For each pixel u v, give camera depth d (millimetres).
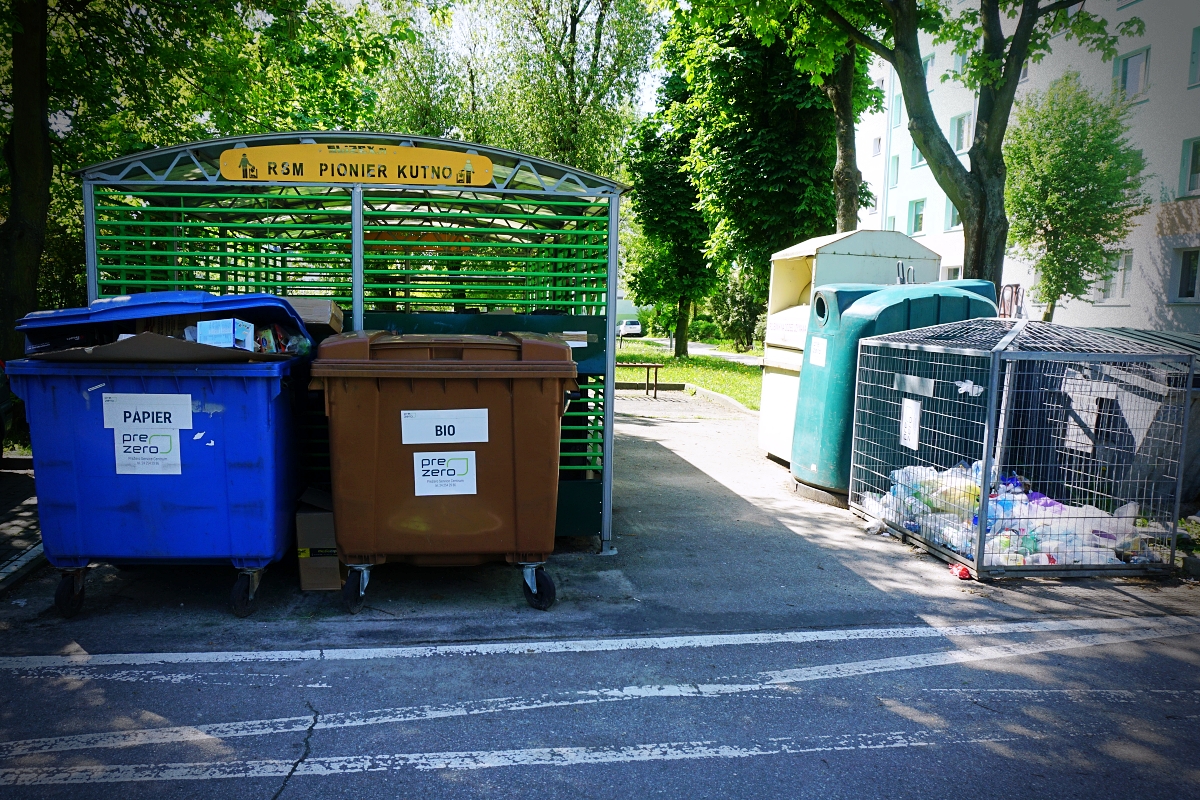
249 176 5230
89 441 4137
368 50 12617
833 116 19734
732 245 21469
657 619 4504
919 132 9742
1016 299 9500
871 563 5551
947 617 4582
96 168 5148
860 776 2994
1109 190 19891
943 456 6391
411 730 3270
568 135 23172
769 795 2865
